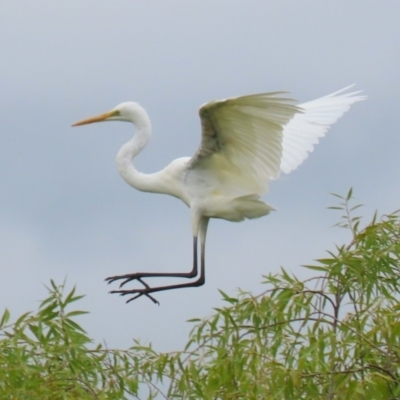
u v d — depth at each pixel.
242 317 9.23
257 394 8.70
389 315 8.94
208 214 14.09
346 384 8.72
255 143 12.70
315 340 8.91
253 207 13.77
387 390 8.79
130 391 9.20
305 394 9.05
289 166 14.20
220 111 12.15
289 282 9.55
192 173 14.06
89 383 9.04
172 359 9.27
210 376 8.99
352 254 9.66
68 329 8.96
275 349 9.02
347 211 10.05
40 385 8.74
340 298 9.58
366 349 8.77
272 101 11.38
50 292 9.03
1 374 8.64
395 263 9.73
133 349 9.42
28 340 8.85
